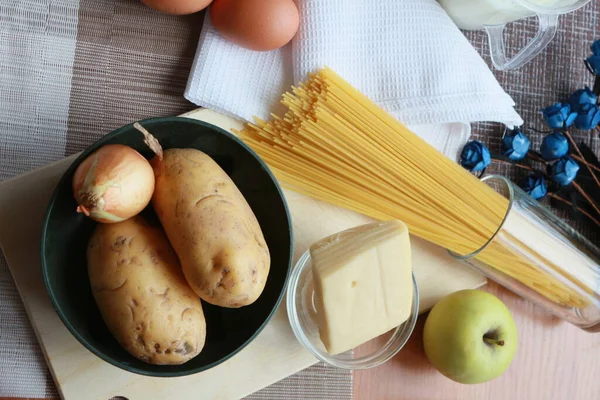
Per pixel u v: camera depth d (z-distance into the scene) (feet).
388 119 2.50
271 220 2.29
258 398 2.55
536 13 2.44
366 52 2.55
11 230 2.28
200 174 1.99
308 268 2.53
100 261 1.96
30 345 2.37
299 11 2.49
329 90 2.45
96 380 2.33
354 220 2.59
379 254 2.30
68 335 2.31
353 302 2.32
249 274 1.94
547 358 2.80
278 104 2.55
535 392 2.78
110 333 2.12
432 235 2.58
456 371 2.48
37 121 2.43
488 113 2.59
